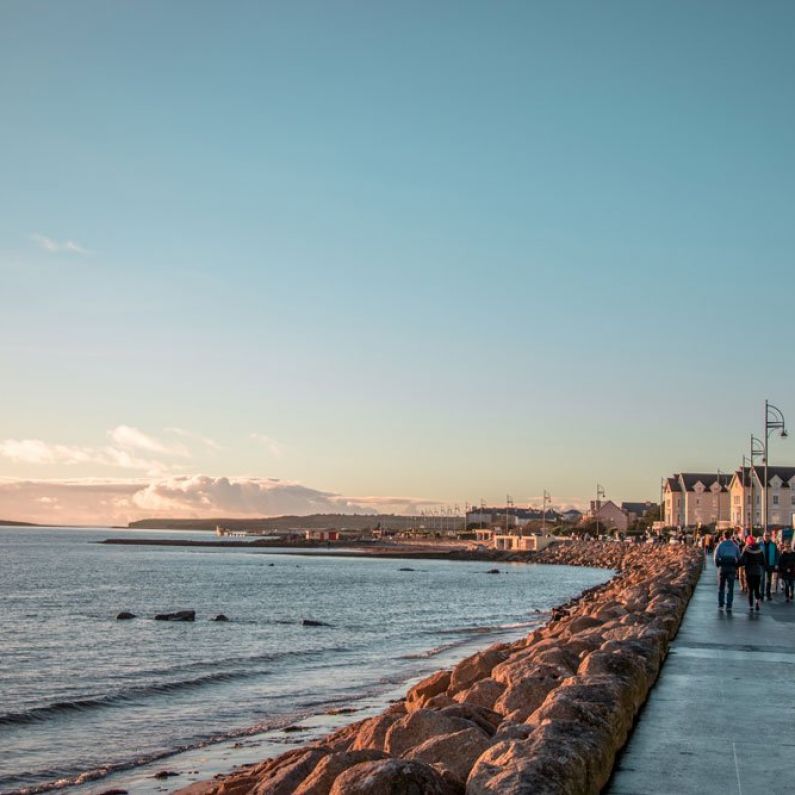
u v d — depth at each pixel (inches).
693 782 291.0
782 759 319.6
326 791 285.3
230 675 1109.7
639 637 526.6
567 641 576.4
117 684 1051.3
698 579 1443.2
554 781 236.2
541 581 3518.7
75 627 1761.8
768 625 752.3
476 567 4972.9
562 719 305.0
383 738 361.4
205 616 2022.6
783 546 1306.6
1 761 680.4
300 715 840.3
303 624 1792.6
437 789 240.8
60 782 612.7
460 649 1339.8
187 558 6299.2
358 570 4628.4
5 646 1457.9
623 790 281.4
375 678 1068.5
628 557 4180.6
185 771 624.4
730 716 386.6
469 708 374.3
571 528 7524.6
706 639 650.2
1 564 4936.0
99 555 6653.5
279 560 6082.7
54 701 930.1
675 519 5349.4
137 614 2066.9
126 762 668.1
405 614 2073.1
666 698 423.8
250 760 655.1
